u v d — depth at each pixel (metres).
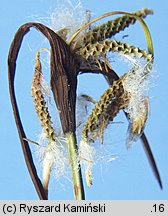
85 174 0.12
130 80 0.12
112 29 0.12
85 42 0.12
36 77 0.12
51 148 0.12
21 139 0.12
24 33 0.12
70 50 0.12
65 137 0.12
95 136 0.12
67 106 0.12
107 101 0.12
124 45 0.12
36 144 0.12
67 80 0.12
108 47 0.12
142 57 0.12
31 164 0.12
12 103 0.12
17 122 0.12
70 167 0.12
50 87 0.12
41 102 0.12
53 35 0.12
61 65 0.12
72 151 0.12
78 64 0.12
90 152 0.12
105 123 0.12
